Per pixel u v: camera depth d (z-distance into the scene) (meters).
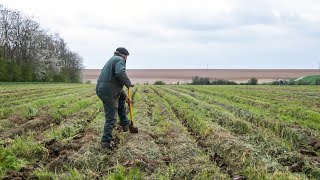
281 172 7.17
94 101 24.20
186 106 19.44
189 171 7.40
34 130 12.70
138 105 20.08
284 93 39.16
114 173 7.25
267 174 7.14
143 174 7.43
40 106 19.97
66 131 11.63
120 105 10.95
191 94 34.38
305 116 16.45
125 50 10.18
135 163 7.92
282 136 11.70
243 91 43.69
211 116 15.70
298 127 12.70
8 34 72.75
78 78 110.50
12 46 74.38
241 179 7.19
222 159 8.74
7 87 49.19
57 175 7.29
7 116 15.89
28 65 76.31
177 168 7.67
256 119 14.62
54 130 11.55
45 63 84.75
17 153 8.71
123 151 8.88
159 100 25.59
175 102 22.75
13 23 73.44
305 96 33.50
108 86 9.60
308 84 80.12
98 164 8.07
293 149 9.77
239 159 8.21
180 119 15.91
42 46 84.75
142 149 9.10
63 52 102.12
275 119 14.42
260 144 9.77
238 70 179.00
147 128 12.26
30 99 25.48
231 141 9.52
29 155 8.69
